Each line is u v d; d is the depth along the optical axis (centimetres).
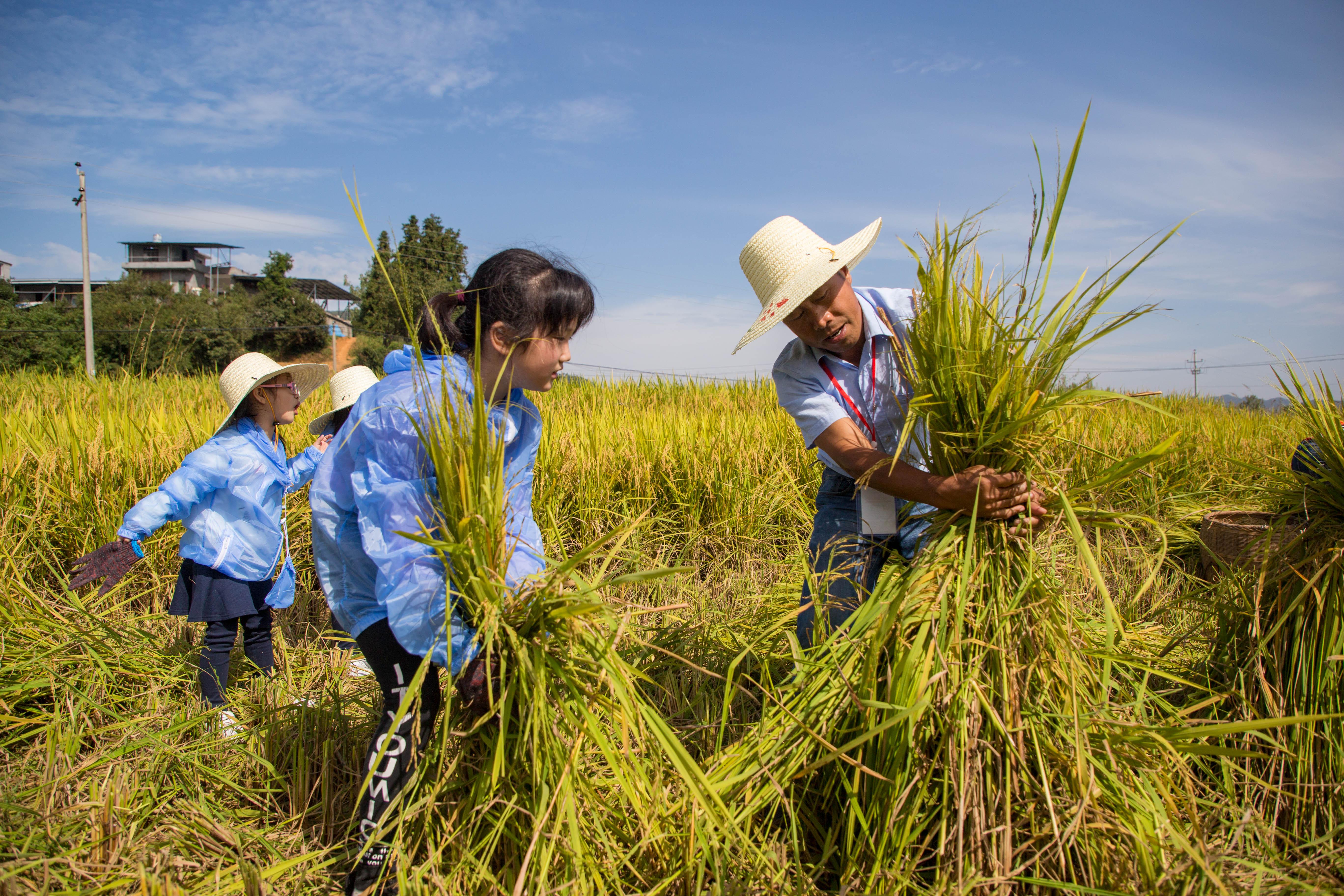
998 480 219
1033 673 219
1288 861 217
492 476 198
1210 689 267
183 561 361
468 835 205
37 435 564
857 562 280
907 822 200
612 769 220
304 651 409
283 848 246
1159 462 670
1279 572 254
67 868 219
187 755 279
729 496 604
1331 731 232
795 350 297
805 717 231
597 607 185
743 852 212
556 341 217
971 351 225
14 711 324
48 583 482
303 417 773
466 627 203
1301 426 288
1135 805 204
